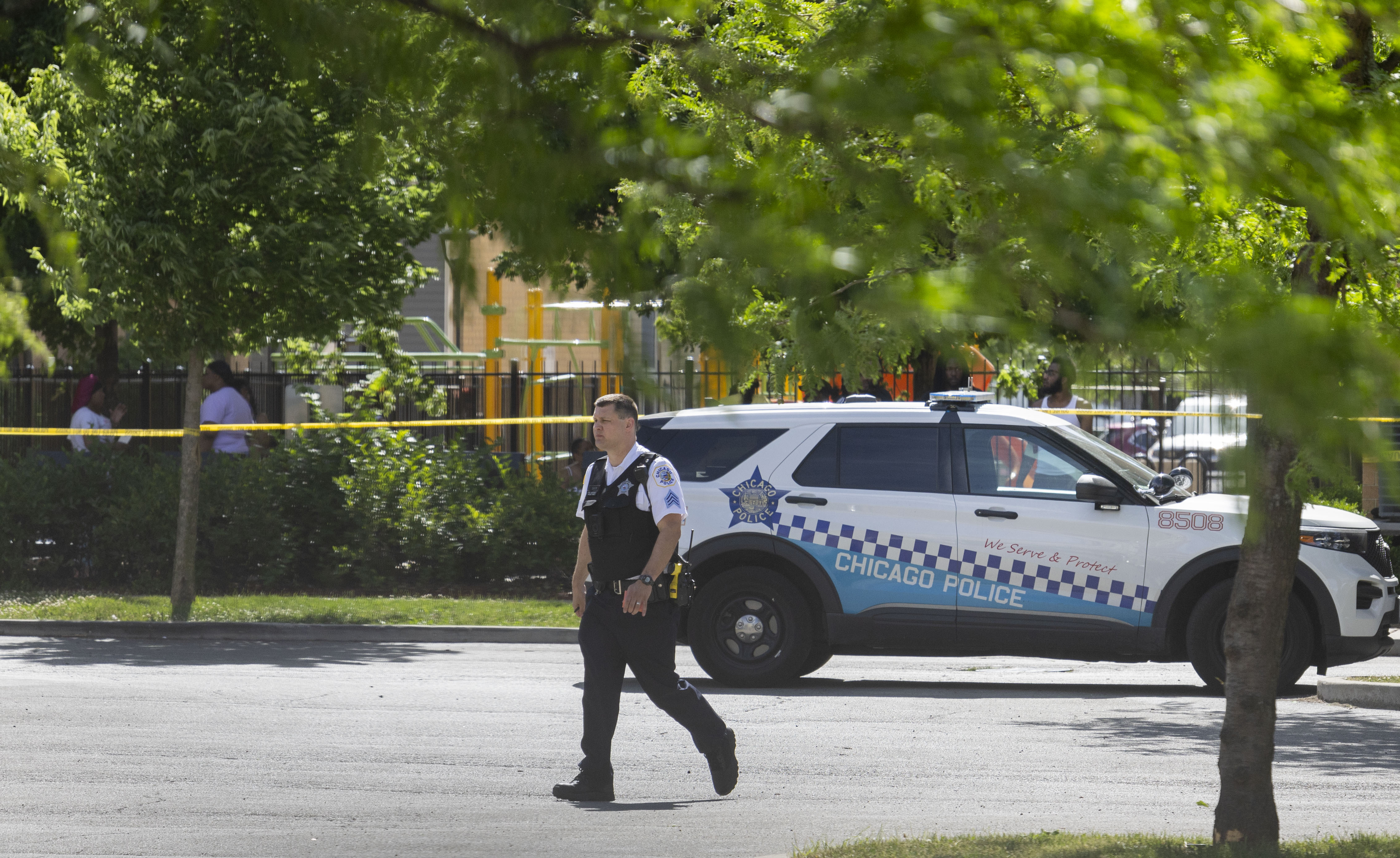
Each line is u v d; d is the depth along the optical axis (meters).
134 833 25.48
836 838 24.75
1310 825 26.11
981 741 35.38
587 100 6.86
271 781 30.03
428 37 7.01
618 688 28.09
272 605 63.94
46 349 8.80
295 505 72.50
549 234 6.44
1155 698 43.19
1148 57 6.44
